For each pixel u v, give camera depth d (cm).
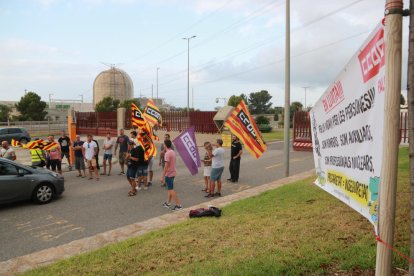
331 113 410
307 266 441
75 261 527
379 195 284
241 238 572
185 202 987
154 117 1634
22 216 877
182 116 2917
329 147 423
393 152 274
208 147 1088
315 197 816
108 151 1458
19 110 5934
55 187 1024
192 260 502
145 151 1128
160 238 604
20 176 961
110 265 504
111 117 3706
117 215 870
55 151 1395
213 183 1038
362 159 326
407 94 271
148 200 1016
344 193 375
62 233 747
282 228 603
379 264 286
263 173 1442
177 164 1734
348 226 588
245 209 769
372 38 296
